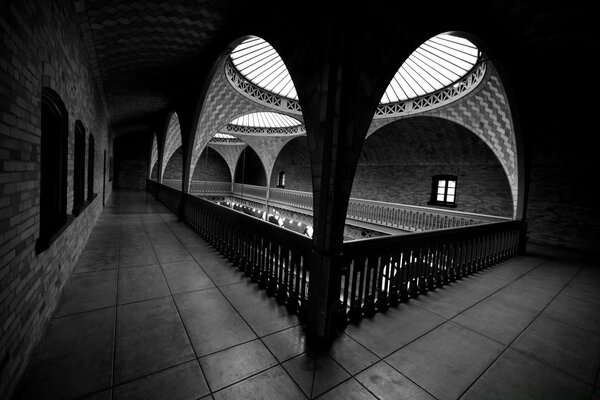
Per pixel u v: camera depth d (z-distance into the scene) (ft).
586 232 26.61
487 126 30.35
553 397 7.42
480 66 26.91
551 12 16.03
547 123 28.30
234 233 16.62
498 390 7.55
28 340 7.32
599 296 14.84
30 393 6.47
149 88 29.45
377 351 8.92
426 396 7.18
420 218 33.96
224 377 7.38
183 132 31.22
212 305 11.32
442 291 14.42
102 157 32.01
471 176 40.22
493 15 16.49
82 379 7.00
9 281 5.97
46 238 8.11
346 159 9.26
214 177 91.15
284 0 11.83
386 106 40.16
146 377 7.22
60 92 9.86
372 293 11.42
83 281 12.92
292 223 64.75
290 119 56.18
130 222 27.43
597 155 26.05
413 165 47.32
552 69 22.31
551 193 28.73
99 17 14.30
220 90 35.37
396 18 10.24
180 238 22.07
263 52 30.07
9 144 5.86
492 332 10.57
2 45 5.41
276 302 11.85
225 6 15.29
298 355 8.47
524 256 23.21
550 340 10.25
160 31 17.75
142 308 10.78
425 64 29.68
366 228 39.81
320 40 9.44
